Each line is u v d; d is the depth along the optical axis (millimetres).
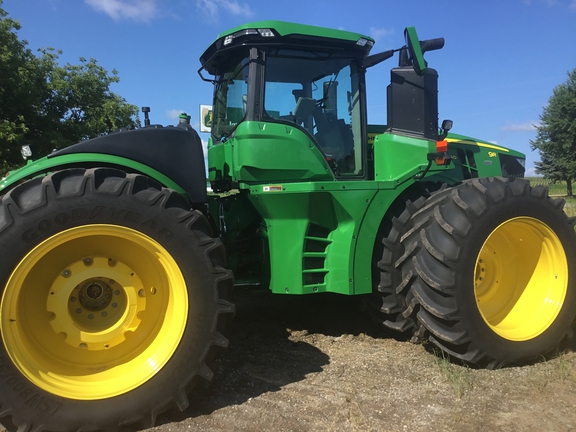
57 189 2123
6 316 2002
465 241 2697
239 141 2969
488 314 3062
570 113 27797
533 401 2316
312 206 2945
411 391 2439
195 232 2297
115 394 2123
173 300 2320
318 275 3053
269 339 3291
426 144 3244
